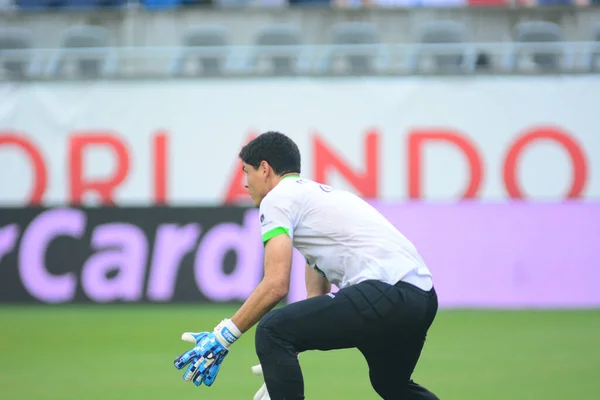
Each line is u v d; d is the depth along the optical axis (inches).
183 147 1921.8
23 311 1777.8
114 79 1936.5
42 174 1931.6
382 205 1838.1
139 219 1843.0
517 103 1889.8
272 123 1913.1
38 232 1862.7
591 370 1099.3
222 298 1797.5
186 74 1924.2
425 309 575.8
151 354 1248.8
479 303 1813.5
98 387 995.9
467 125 1893.5
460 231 1823.3
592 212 1822.1
